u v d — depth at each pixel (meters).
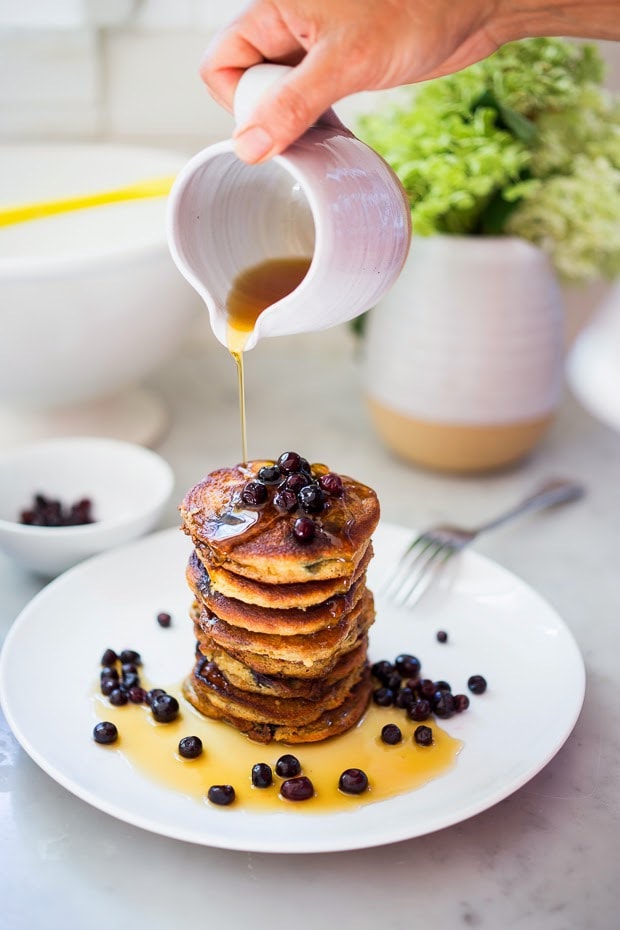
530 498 0.81
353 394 1.00
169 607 0.69
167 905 0.52
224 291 0.58
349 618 0.60
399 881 0.54
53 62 0.96
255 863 0.54
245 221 0.59
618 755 0.61
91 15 0.94
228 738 0.60
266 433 0.92
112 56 0.97
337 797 0.56
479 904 0.53
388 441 0.87
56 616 0.67
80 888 0.53
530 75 0.77
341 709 0.61
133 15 0.95
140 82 0.98
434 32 0.55
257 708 0.60
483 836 0.56
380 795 0.56
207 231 0.58
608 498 0.84
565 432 0.94
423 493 0.84
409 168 0.77
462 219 0.82
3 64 0.96
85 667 0.64
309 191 0.53
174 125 0.99
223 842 0.52
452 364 0.81
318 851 0.52
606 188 0.78
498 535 0.79
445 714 0.61
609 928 0.52
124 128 0.99
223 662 0.61
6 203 0.92
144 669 0.65
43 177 0.92
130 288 0.77
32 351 0.77
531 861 0.55
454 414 0.82
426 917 0.52
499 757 0.58
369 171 0.56
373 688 0.64
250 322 0.57
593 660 0.67
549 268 0.82
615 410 1.20
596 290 1.05
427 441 0.84
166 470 0.77
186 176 0.54
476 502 0.83
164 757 0.58
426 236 0.80
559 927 0.52
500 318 0.80
